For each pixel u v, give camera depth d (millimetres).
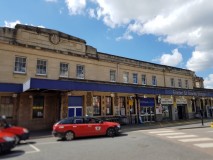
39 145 12391
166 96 31562
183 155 9141
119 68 27797
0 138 9828
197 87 41531
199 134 15367
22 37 20422
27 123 19594
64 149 10961
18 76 19656
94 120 15391
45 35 21891
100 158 8836
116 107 25406
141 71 30422
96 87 20484
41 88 16750
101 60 26062
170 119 31953
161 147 10891
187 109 35000
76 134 14438
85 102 22812
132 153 9625
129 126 22609
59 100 21000
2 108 18734
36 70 20859
